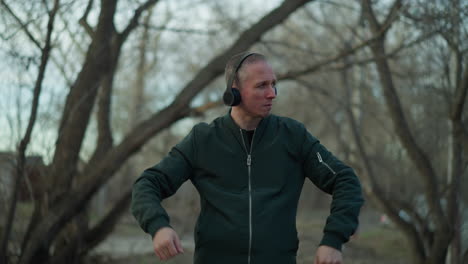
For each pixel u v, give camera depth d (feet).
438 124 23.76
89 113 20.98
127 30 22.35
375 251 33.37
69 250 22.34
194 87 21.90
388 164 28.53
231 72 7.72
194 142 7.75
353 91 33.12
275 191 7.39
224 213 7.32
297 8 22.38
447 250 20.25
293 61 31.94
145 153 61.11
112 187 57.21
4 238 18.49
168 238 6.42
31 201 20.49
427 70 22.72
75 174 21.22
